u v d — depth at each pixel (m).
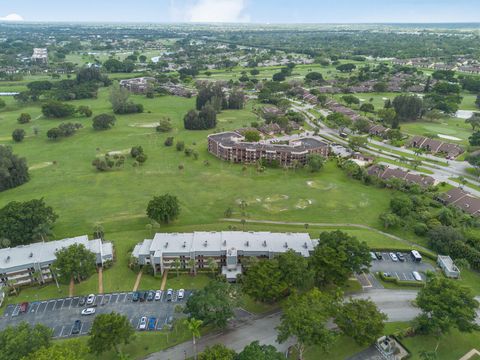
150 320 119.25
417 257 149.25
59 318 121.00
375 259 150.50
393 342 109.31
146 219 178.75
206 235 150.75
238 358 94.19
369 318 105.06
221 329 116.44
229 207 191.00
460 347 110.12
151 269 143.00
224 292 116.06
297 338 107.25
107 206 190.75
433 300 110.44
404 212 178.38
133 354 107.12
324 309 108.19
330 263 125.38
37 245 143.50
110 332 100.31
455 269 141.50
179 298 129.50
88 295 130.50
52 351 89.81
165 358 106.12
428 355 97.88
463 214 179.38
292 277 121.69
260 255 142.25
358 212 188.38
